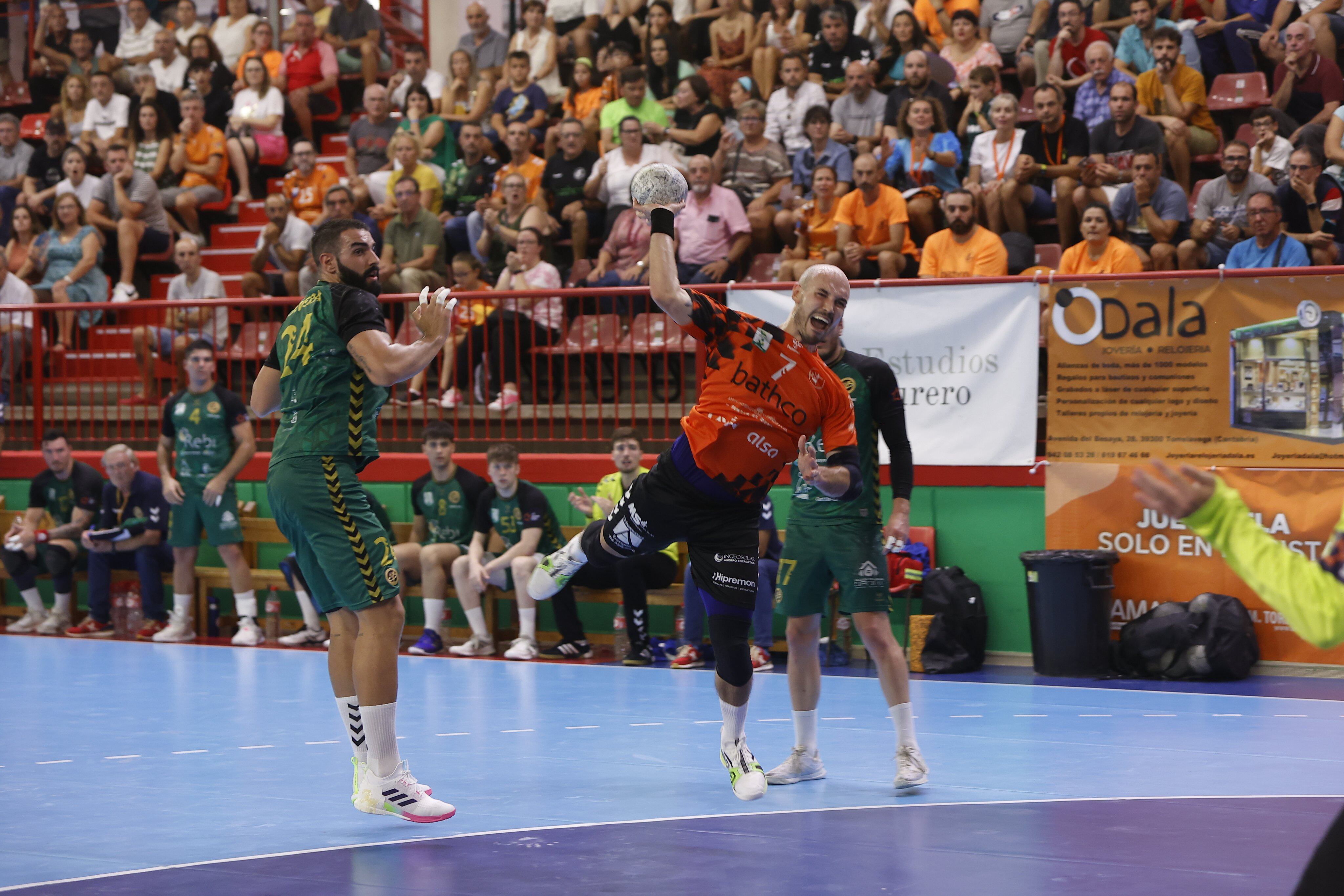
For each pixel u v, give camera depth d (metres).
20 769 18.48
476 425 33.69
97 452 37.31
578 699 24.17
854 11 41.56
